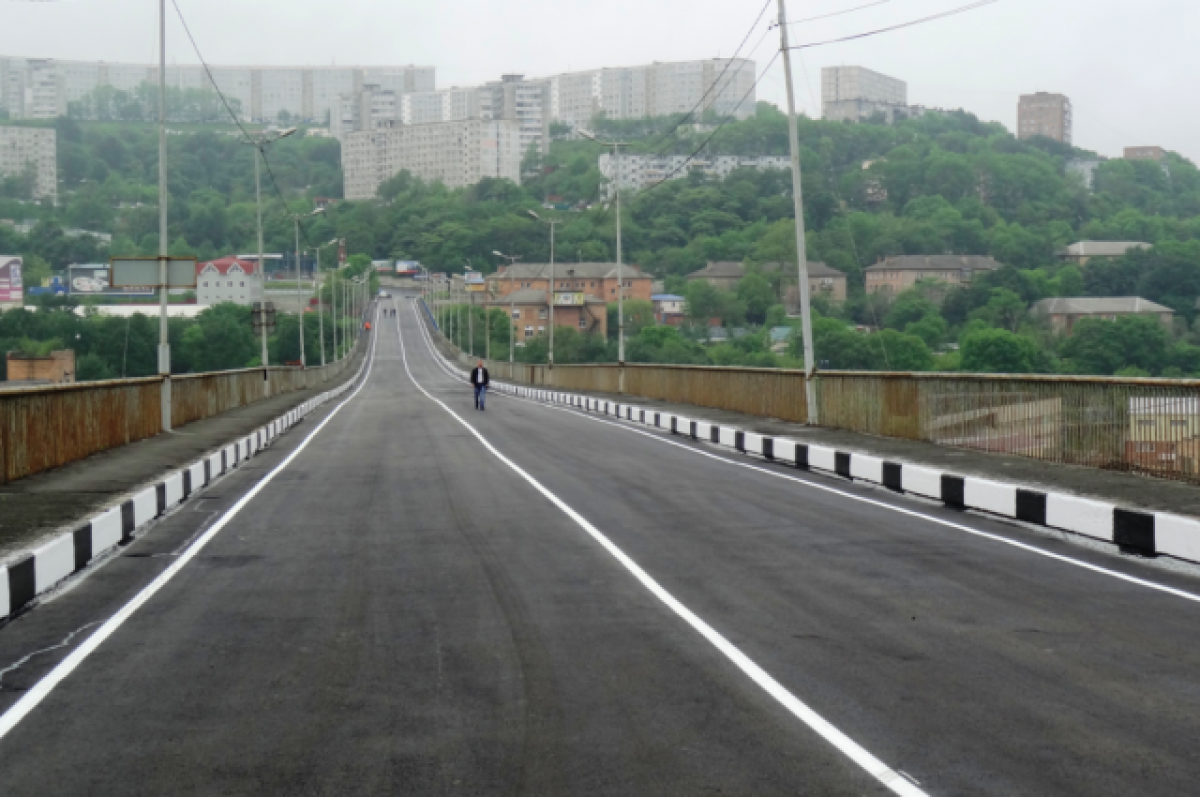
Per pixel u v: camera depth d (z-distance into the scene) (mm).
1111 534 12219
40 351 69625
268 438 28859
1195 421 14336
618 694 6707
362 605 9227
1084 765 5492
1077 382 16609
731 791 5180
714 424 27547
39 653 7840
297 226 70438
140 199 194375
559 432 30453
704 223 138000
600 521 13695
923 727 6078
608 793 5168
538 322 157750
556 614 8812
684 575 10336
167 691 6871
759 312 119812
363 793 5207
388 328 182750
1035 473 15953
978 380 19469
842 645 7836
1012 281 63312
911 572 10508
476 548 11875
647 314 130125
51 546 10289
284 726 6188
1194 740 5852
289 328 126188
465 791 5211
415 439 28109
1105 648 7734
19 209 189625
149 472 17453
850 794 5137
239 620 8758
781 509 14844
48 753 5789
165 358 26844
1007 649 7719
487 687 6875
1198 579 10258
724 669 7230
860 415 24406
